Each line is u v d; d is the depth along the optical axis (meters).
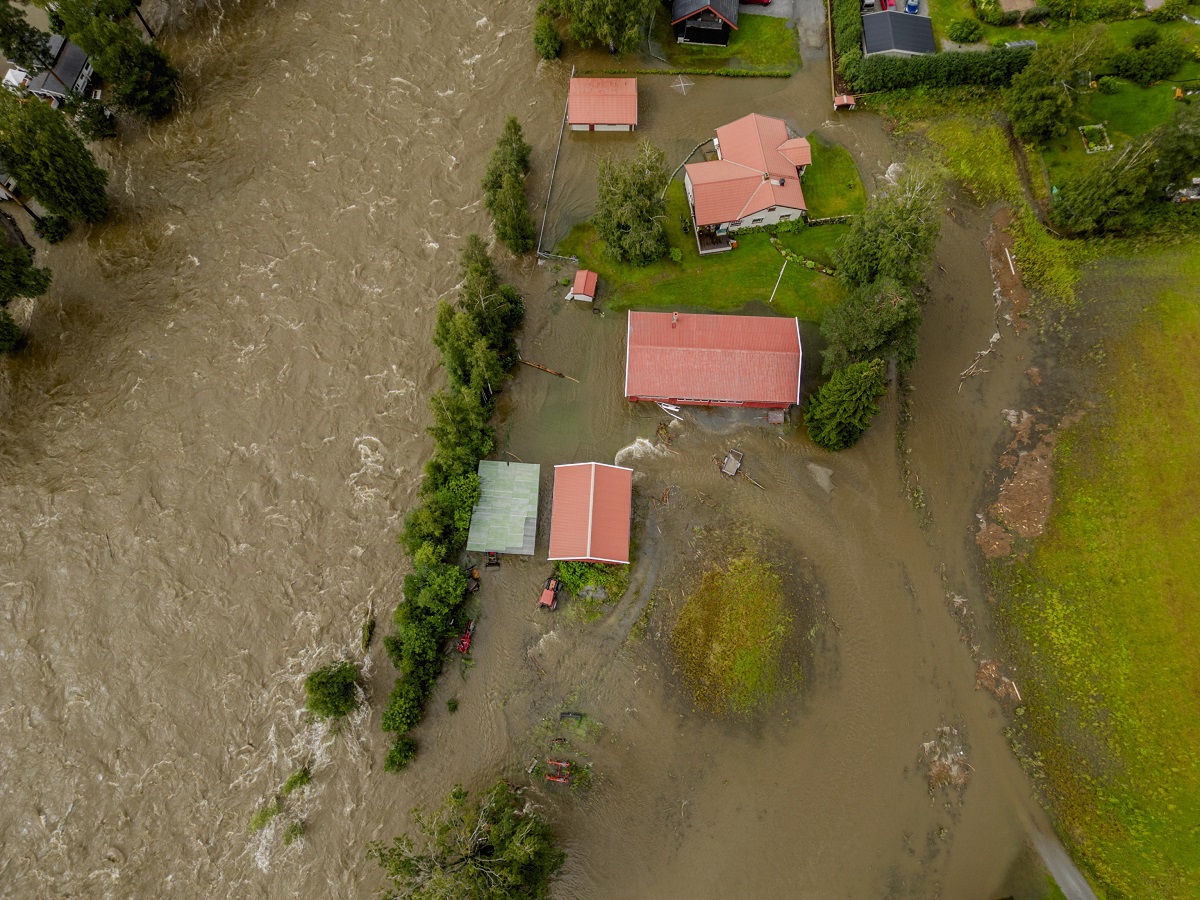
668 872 45.44
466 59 73.44
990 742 47.88
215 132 70.19
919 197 52.72
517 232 60.53
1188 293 57.41
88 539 54.28
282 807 46.66
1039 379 57.03
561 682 49.66
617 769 47.66
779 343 55.44
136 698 49.69
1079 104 64.19
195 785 47.41
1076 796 45.84
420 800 46.78
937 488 54.75
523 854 38.47
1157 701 46.75
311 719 48.81
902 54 67.31
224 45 74.38
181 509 55.19
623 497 52.16
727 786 47.28
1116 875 43.78
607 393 58.41
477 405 53.44
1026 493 53.69
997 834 45.75
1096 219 58.47
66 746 48.53
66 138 59.50
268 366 60.25
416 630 47.84
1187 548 49.97
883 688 49.38
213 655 50.78
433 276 63.47
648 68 71.81
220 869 45.38
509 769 47.59
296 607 52.09
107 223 66.06
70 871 45.56
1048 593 50.59
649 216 58.81
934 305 59.94
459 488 52.28
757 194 61.12
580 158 67.81
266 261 64.44
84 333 61.88
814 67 71.25
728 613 51.06
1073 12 68.00
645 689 49.44
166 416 58.53
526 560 52.69
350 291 63.03
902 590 51.91
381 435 57.59
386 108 71.12
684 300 60.88
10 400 59.56
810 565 52.59
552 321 60.88
